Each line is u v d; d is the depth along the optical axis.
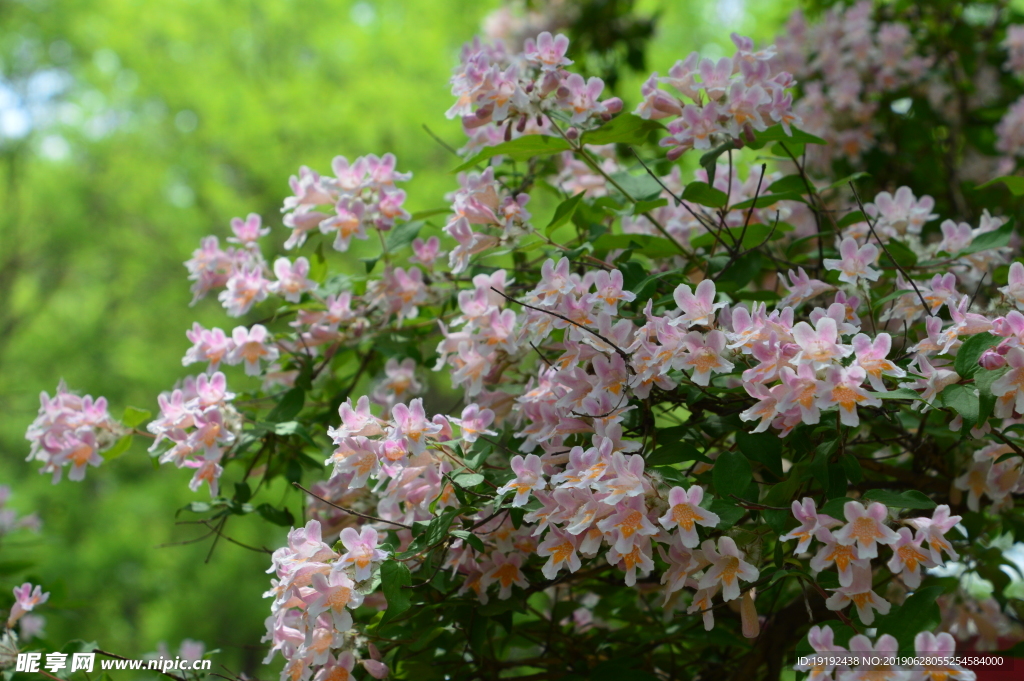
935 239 0.86
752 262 0.71
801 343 0.63
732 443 0.72
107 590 2.75
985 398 0.63
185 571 2.78
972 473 0.70
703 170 0.75
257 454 0.76
